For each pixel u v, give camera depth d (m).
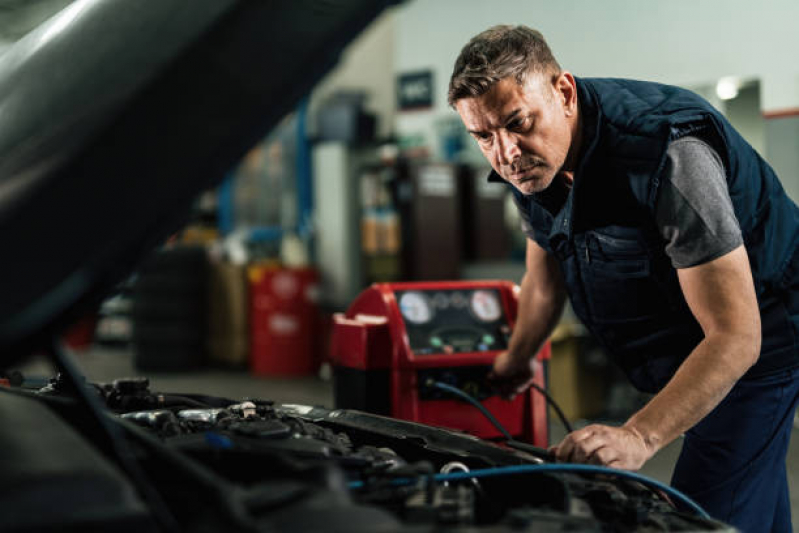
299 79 0.64
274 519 0.54
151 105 0.61
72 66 0.73
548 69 1.08
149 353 5.79
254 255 6.17
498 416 1.57
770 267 1.25
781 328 1.26
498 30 1.08
